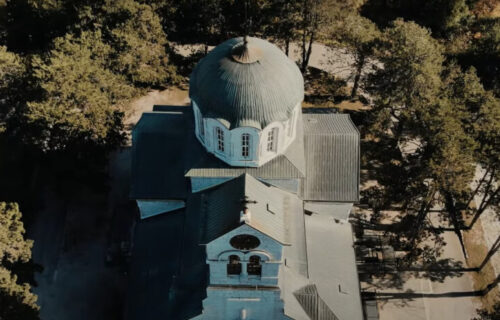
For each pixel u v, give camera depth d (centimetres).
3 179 6456
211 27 8406
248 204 3872
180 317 4662
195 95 4584
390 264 6009
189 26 8719
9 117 6756
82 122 5862
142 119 5722
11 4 9138
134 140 5481
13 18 9100
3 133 6656
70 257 6191
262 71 4338
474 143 5009
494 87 7831
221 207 4062
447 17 9212
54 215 6650
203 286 4669
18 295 4666
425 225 6119
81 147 5972
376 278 5994
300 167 4828
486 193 5769
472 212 6581
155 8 7962
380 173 6153
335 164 5338
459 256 6209
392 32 6700
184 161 5241
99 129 6031
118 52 7050
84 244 6325
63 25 8350
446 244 6312
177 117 5738
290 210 4581
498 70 8162
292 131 4919
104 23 7450
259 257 4047
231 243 3909
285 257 4822
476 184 6888
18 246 4947
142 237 5612
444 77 6638
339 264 5288
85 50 6512
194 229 5031
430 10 9375
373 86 7081
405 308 5747
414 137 5644
